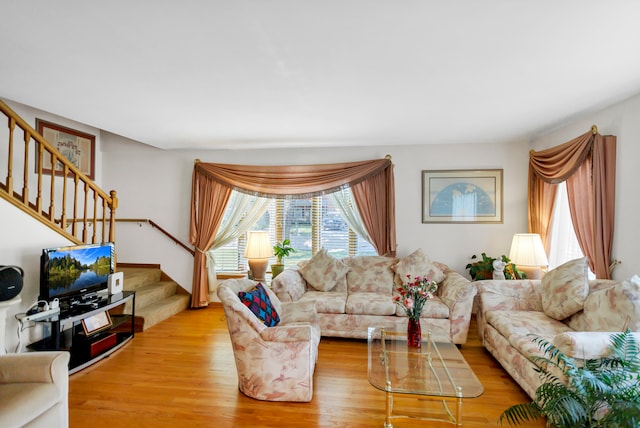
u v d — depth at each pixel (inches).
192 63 87.2
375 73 93.4
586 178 125.0
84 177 142.1
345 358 128.0
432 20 67.9
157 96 110.6
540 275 151.1
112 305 132.7
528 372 94.5
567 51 80.7
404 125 145.9
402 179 185.8
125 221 204.2
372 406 95.2
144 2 61.9
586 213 125.6
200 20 67.9
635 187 108.7
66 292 123.0
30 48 79.4
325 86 102.4
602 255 118.2
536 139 169.9
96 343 122.8
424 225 184.1
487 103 117.9
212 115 131.0
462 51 80.9
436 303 142.2
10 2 61.5
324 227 198.8
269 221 204.4
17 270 101.7
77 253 128.6
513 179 177.3
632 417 55.9
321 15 66.2
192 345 139.3
